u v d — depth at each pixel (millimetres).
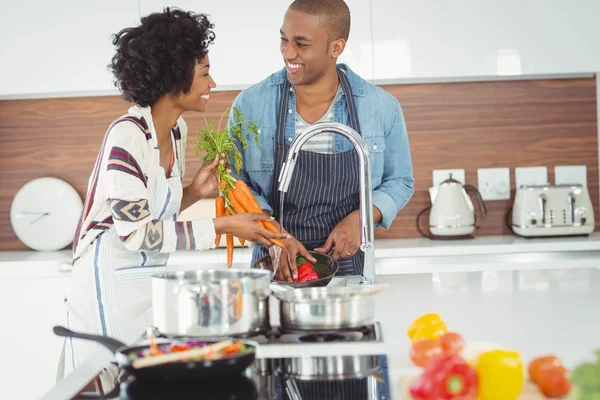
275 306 1797
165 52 2061
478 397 1009
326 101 2412
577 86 3846
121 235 1937
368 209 1965
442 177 3857
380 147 2461
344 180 2363
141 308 2047
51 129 3895
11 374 3420
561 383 1015
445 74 3496
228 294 1354
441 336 1232
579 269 2342
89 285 2043
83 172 3904
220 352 1159
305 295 1547
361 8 3473
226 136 2254
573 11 3475
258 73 3492
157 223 1965
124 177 1943
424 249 3393
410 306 1773
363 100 2441
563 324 1514
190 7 3477
